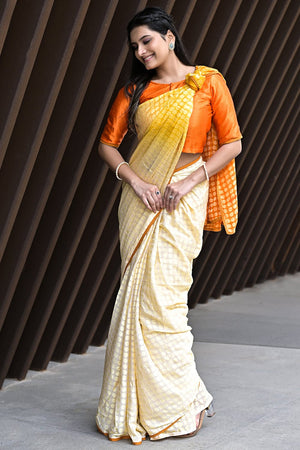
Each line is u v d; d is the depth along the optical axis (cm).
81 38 348
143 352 305
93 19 345
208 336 517
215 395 375
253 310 612
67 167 378
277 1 513
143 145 316
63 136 353
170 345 308
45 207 384
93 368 438
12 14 311
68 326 445
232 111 319
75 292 423
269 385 396
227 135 319
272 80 559
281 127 600
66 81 351
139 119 316
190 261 318
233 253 647
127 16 366
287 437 314
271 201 662
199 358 455
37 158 357
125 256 316
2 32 294
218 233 575
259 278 745
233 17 452
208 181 326
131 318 309
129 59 396
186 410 310
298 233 770
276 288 719
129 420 308
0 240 345
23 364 408
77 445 305
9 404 365
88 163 399
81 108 374
